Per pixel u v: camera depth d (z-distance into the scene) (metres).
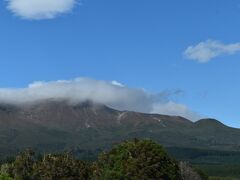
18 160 141.12
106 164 117.31
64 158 131.12
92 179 125.00
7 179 129.75
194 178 136.00
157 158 108.56
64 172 127.81
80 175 129.62
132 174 107.25
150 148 109.75
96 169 125.06
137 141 113.44
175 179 112.31
